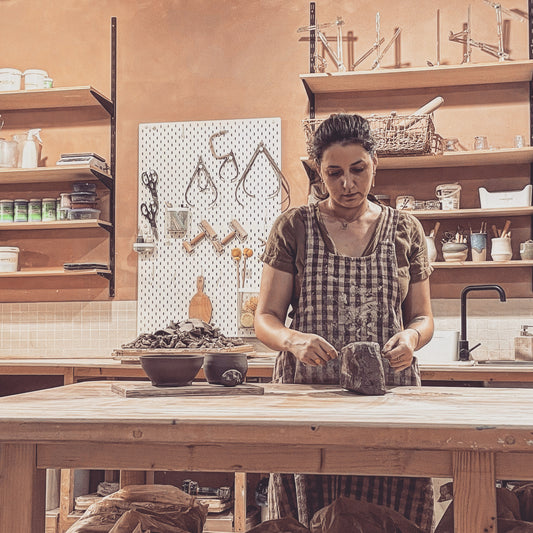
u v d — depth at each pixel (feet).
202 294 15.75
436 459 4.75
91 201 15.80
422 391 6.68
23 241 16.46
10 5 17.04
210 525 12.76
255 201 15.87
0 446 5.16
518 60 15.03
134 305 16.08
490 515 4.63
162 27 16.51
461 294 13.55
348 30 15.83
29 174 15.71
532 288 14.73
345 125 7.41
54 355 16.25
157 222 16.12
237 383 6.60
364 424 4.61
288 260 7.83
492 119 15.12
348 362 6.43
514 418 4.74
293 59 15.99
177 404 5.60
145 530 5.82
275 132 15.89
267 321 7.55
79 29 16.80
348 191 7.43
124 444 5.10
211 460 4.99
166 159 16.21
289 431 4.68
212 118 16.19
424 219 15.23
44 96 15.93
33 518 5.15
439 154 14.25
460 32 15.29
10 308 16.46
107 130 16.49
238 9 16.26
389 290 7.61
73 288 16.30
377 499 7.03
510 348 14.75
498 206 14.44
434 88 15.39
